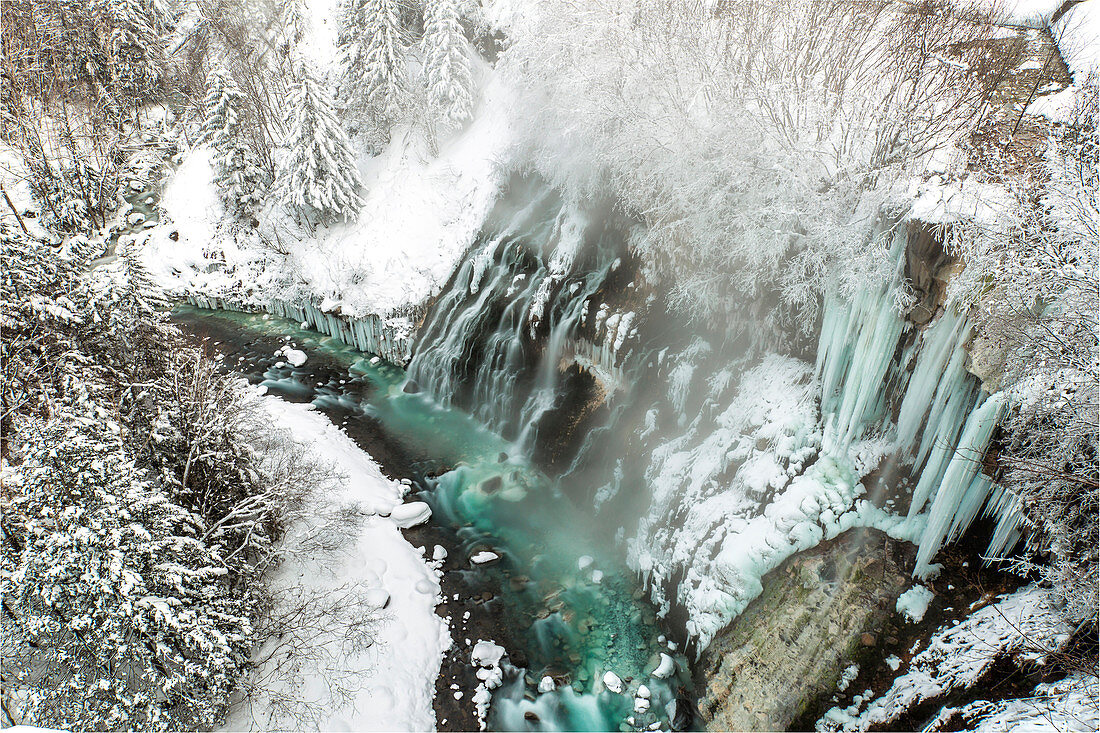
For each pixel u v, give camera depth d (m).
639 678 12.70
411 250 25.70
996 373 9.48
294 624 13.02
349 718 11.96
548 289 20.17
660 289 17.70
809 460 12.88
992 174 11.09
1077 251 8.62
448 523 16.91
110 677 10.01
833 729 10.11
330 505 15.95
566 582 14.98
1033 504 9.20
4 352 10.30
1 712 10.06
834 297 12.73
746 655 11.47
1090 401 8.17
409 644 13.47
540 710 12.30
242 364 24.72
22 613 9.77
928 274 10.81
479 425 20.98
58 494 9.37
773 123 13.98
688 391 16.23
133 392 12.09
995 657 9.32
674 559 13.73
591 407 18.39
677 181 15.73
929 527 10.52
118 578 9.38
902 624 10.51
